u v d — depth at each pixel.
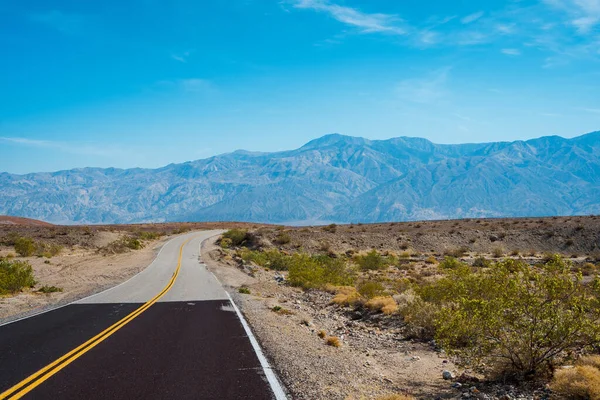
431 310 11.89
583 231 59.88
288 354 9.38
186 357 9.00
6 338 10.88
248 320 13.66
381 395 6.94
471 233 65.25
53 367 8.22
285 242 62.09
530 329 7.10
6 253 45.81
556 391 6.21
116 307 16.55
